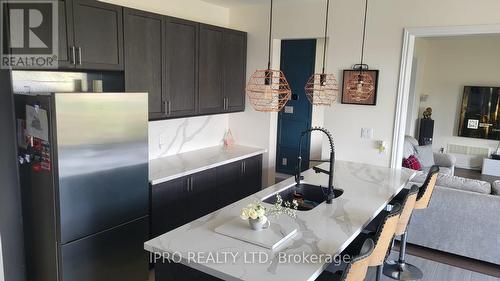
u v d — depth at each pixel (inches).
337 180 130.7
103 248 108.5
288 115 249.0
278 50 185.2
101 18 112.7
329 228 87.5
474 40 291.9
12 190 93.8
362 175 138.8
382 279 128.9
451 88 306.3
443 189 142.2
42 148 94.8
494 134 292.8
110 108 104.0
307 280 65.0
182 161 155.6
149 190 125.3
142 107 113.7
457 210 140.6
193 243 78.0
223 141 198.4
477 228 138.2
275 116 192.4
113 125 105.5
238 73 184.4
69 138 94.5
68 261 99.5
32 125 95.9
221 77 172.2
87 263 104.5
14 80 104.1
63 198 95.4
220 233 82.7
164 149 162.2
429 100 316.2
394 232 90.9
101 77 128.2
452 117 309.3
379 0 151.8
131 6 137.9
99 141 102.2
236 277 65.4
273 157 196.1
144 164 117.4
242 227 85.6
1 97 88.0
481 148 301.1
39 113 93.6
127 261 117.2
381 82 156.3
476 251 139.9
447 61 304.5
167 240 79.4
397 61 151.8
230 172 167.2
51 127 91.9
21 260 98.9
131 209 115.4
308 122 242.5
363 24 156.8
